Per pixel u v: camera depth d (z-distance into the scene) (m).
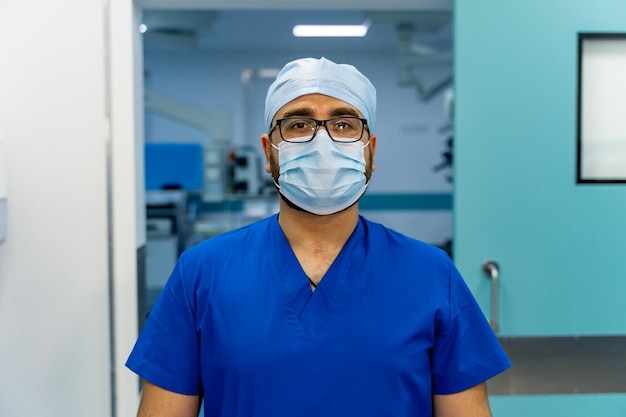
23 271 1.43
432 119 5.46
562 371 1.55
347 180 0.98
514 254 1.54
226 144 3.30
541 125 1.52
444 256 1.04
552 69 1.52
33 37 1.42
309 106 0.98
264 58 5.39
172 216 2.84
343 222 1.02
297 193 0.98
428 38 4.98
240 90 5.40
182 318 0.98
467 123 1.52
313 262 1.02
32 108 1.42
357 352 0.93
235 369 0.92
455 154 1.52
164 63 5.35
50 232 1.44
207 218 3.74
